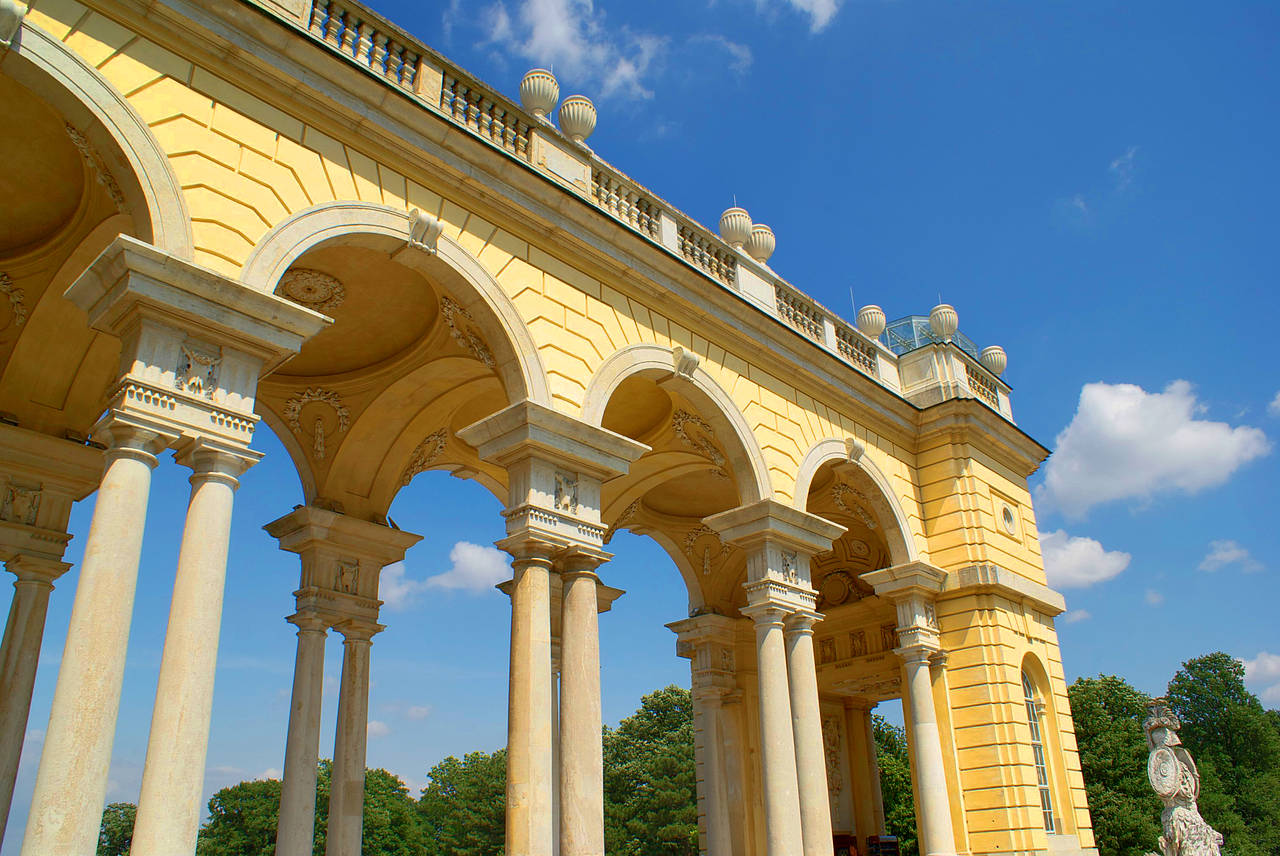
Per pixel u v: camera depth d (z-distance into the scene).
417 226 12.35
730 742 24.33
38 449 14.19
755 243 20.23
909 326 25.27
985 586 20.89
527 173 13.80
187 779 8.53
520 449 12.98
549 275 14.29
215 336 9.91
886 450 21.58
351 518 17.28
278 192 11.12
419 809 85.56
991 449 23.44
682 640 24.98
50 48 9.47
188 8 10.66
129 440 9.10
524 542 12.62
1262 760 71.31
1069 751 22.25
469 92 14.09
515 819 11.37
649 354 15.56
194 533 9.30
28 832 7.64
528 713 11.80
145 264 9.33
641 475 22.12
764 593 16.47
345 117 12.05
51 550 14.05
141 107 10.13
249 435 9.94
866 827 26.11
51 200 12.95
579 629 12.96
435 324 15.97
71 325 14.23
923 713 20.12
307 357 16.86
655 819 65.00
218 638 9.17
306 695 16.08
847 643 25.23
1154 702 17.67
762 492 16.89
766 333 18.00
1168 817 16.75
